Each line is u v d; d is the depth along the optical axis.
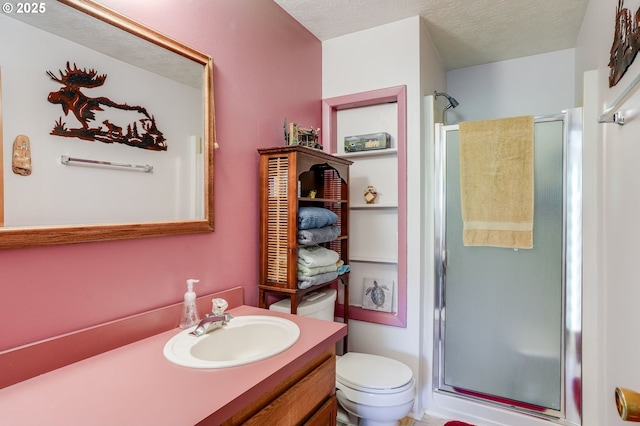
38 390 0.79
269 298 1.69
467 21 2.05
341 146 2.34
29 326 0.87
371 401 1.53
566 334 1.73
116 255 1.06
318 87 2.24
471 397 1.93
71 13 0.96
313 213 1.62
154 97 1.17
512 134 1.82
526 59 2.58
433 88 2.32
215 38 1.42
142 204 1.13
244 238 1.56
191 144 1.30
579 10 1.93
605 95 1.51
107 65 1.04
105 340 1.01
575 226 1.72
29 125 0.87
